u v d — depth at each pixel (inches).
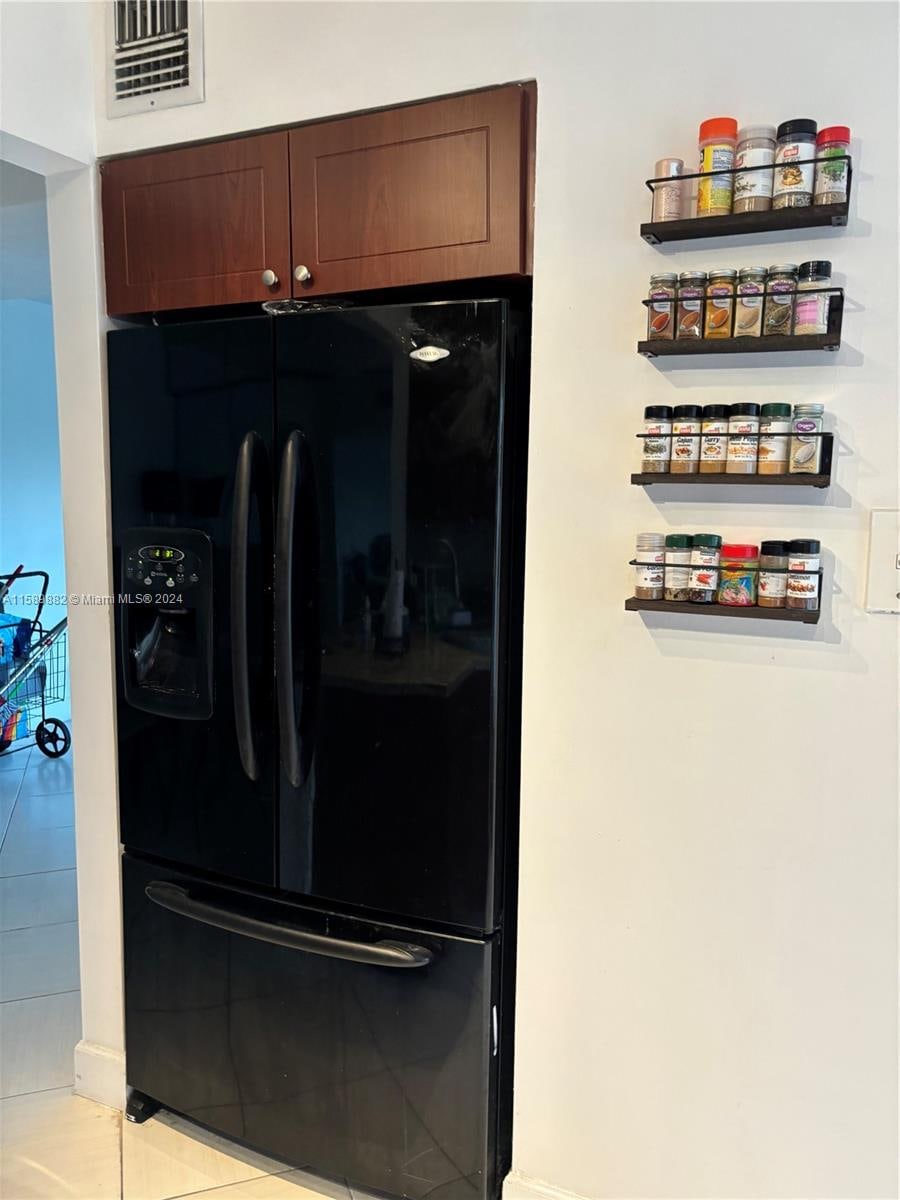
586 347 57.6
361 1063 67.5
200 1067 73.9
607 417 57.6
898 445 50.9
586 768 61.2
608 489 58.1
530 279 60.3
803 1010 57.7
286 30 62.5
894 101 49.0
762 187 50.6
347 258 62.5
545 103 56.4
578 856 62.3
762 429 52.1
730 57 52.1
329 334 61.0
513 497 61.2
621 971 62.2
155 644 72.4
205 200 66.4
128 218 69.2
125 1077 78.9
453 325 57.8
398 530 60.8
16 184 88.4
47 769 172.4
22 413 195.2
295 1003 69.0
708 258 53.9
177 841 71.9
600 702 60.2
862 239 50.4
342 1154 69.4
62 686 196.9
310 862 66.6
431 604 60.6
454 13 57.9
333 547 62.6
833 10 49.7
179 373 66.6
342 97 61.4
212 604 67.4
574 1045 64.2
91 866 78.2
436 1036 64.9
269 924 67.8
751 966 58.6
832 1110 57.8
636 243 55.5
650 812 59.9
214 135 65.7
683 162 52.7
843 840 55.3
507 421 59.1
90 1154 74.5
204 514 67.0
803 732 55.4
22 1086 82.7
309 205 63.1
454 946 63.5
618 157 55.3
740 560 53.5
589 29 55.0
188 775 70.5
